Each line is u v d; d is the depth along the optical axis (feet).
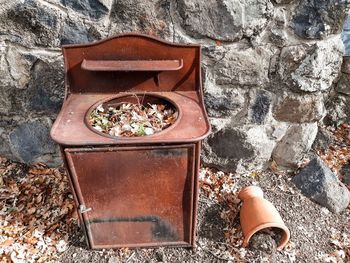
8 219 4.08
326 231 4.18
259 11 3.73
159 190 3.30
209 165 4.83
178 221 3.60
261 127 4.50
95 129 3.01
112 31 3.93
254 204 3.92
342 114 5.60
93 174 3.12
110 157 3.00
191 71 3.64
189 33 3.90
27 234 3.93
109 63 3.48
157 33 3.91
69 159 2.97
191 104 3.49
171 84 3.70
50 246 3.86
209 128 3.04
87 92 3.72
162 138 2.91
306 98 4.24
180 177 3.20
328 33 3.86
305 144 4.60
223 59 4.03
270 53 4.02
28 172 4.73
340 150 5.26
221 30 3.83
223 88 4.27
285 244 3.92
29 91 4.30
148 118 3.38
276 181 4.73
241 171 4.77
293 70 4.06
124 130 3.15
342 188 4.50
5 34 3.93
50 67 4.15
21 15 3.81
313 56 3.93
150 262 3.77
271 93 4.28
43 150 4.71
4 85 4.24
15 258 3.68
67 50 3.47
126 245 3.80
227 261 3.78
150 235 3.73
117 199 3.35
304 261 3.84
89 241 3.72
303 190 4.58
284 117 4.45
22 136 4.64
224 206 4.36
